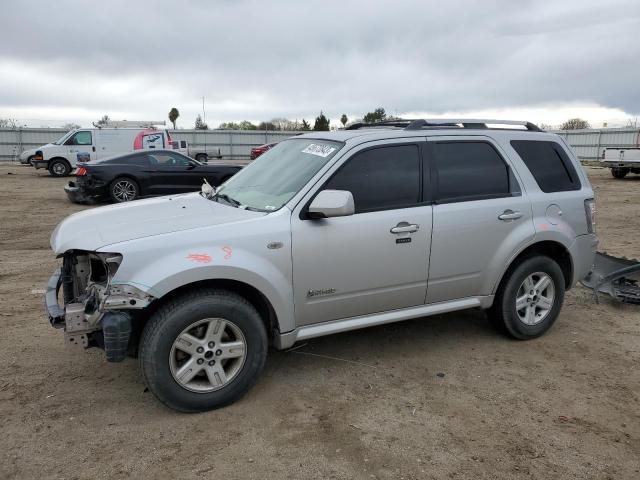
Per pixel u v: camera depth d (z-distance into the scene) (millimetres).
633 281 5969
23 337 4660
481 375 4070
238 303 3447
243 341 3518
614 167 22078
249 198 4035
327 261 3723
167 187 13266
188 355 3422
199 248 3342
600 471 2947
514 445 3174
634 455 3096
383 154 4000
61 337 4672
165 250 3270
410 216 3988
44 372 4027
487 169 4410
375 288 3957
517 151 4594
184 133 43344
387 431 3301
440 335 4836
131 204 4328
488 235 4324
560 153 4836
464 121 4520
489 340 4734
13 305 5484
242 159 44250
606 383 3963
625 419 3479
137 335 3471
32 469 2902
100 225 3652
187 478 2848
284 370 4113
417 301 4199
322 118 59156
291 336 3725
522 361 4320
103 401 3623
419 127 4258
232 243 3428
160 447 3115
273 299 3553
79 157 21594
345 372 4090
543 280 4676
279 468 2936
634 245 8836
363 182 3893
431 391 3814
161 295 3191
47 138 36469
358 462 2996
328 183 3773
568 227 4715
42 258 7625
